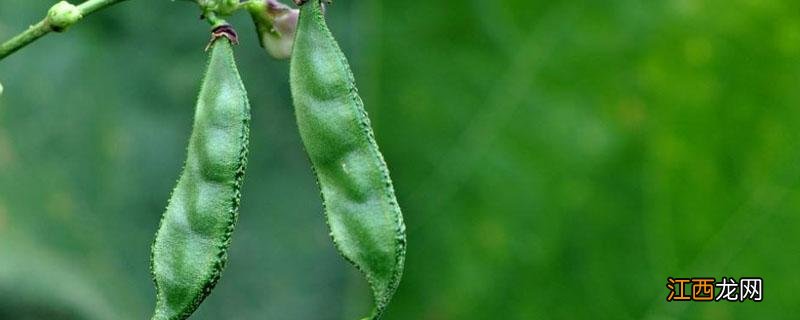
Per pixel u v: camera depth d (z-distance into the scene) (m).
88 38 0.94
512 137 0.98
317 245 1.00
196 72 0.96
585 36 0.97
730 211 0.96
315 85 0.51
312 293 0.99
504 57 0.97
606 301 0.98
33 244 0.87
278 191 0.99
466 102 0.98
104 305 0.89
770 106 0.96
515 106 0.98
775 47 0.95
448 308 0.99
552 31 0.97
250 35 0.96
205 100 0.50
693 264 0.97
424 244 0.99
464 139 0.98
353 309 0.99
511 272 0.99
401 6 0.97
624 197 0.98
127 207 0.94
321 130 0.51
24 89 0.91
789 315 0.96
